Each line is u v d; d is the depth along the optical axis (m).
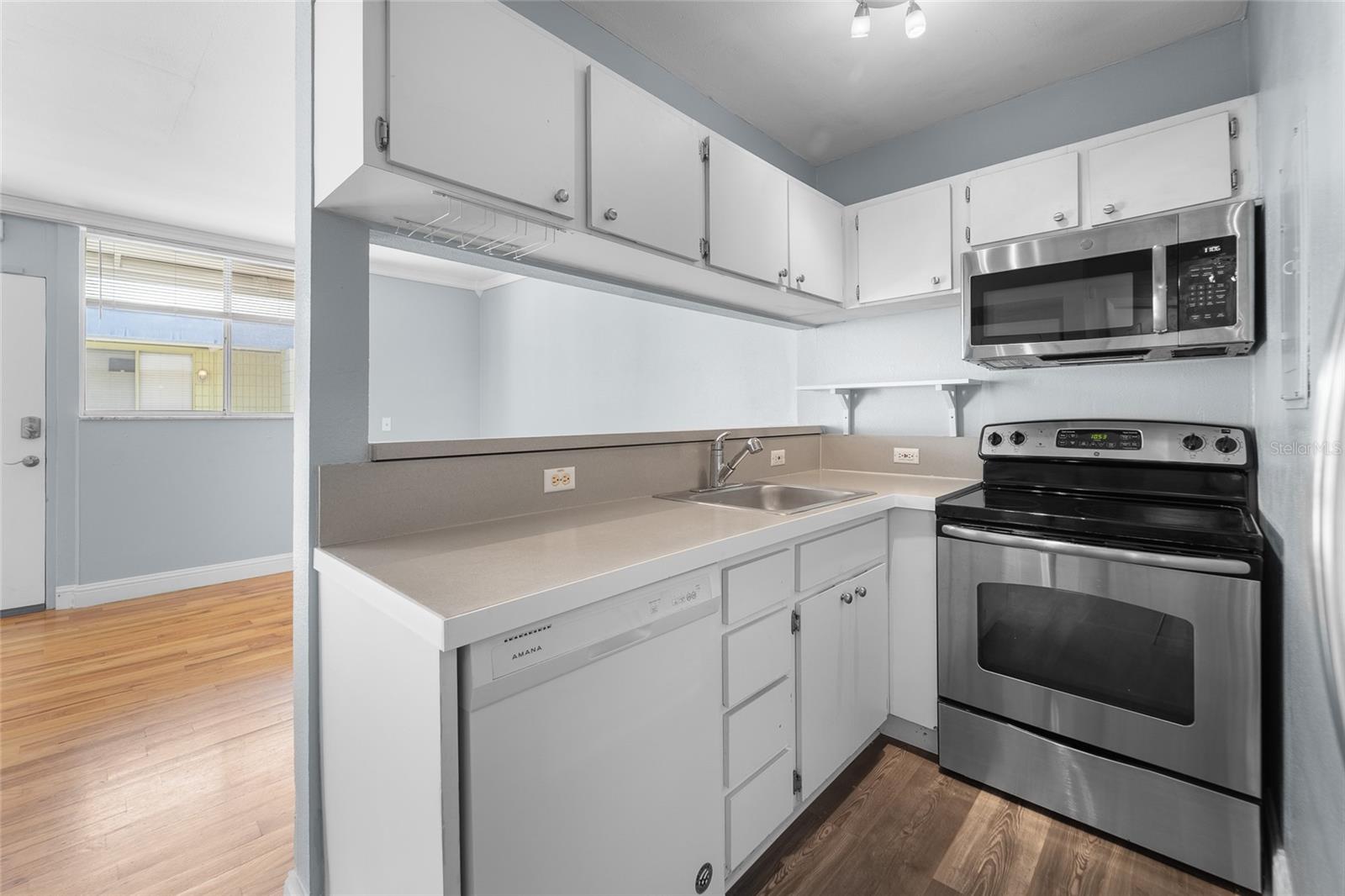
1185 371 1.91
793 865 1.44
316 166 1.20
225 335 4.04
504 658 0.86
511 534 1.33
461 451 1.44
